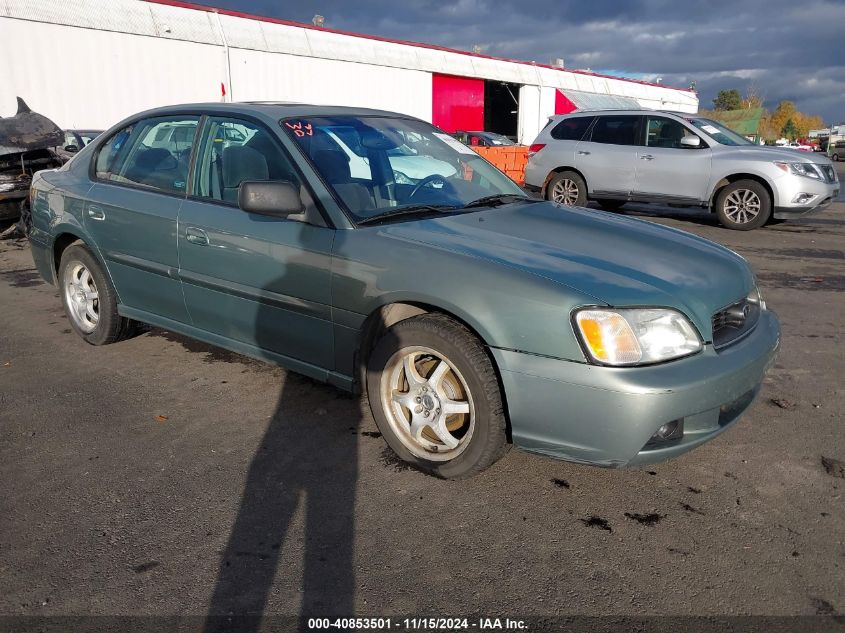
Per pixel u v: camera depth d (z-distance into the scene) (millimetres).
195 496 2869
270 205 3107
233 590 2311
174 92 18609
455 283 2779
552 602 2262
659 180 10227
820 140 59781
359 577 2381
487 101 33188
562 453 2689
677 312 2654
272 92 20828
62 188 4504
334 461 3170
